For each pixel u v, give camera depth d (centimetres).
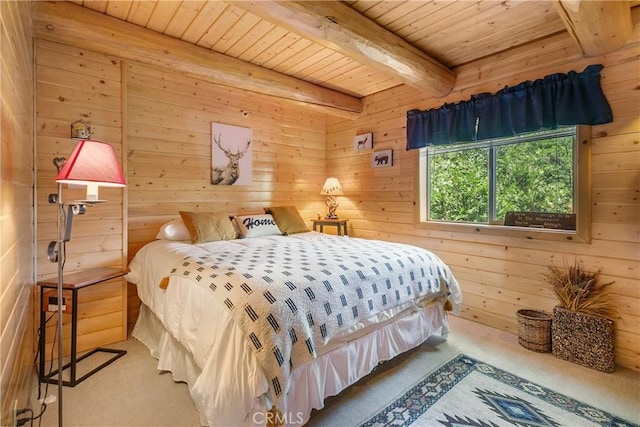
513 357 233
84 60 245
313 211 448
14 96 121
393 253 237
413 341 230
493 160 303
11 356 113
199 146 336
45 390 190
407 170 363
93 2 213
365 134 405
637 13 214
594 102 231
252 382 137
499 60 285
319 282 175
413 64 271
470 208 322
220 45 272
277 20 199
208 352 155
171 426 162
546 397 186
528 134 279
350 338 190
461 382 201
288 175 418
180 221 302
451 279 257
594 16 183
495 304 291
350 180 429
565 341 229
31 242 201
